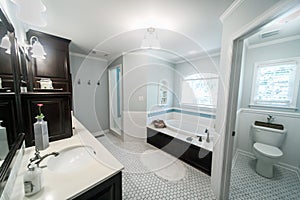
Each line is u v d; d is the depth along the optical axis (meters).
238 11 1.09
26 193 0.57
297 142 1.86
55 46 1.88
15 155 0.74
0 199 0.50
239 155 2.33
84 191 0.62
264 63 2.08
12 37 0.94
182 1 1.12
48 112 1.15
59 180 0.68
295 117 1.86
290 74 1.89
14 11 1.08
